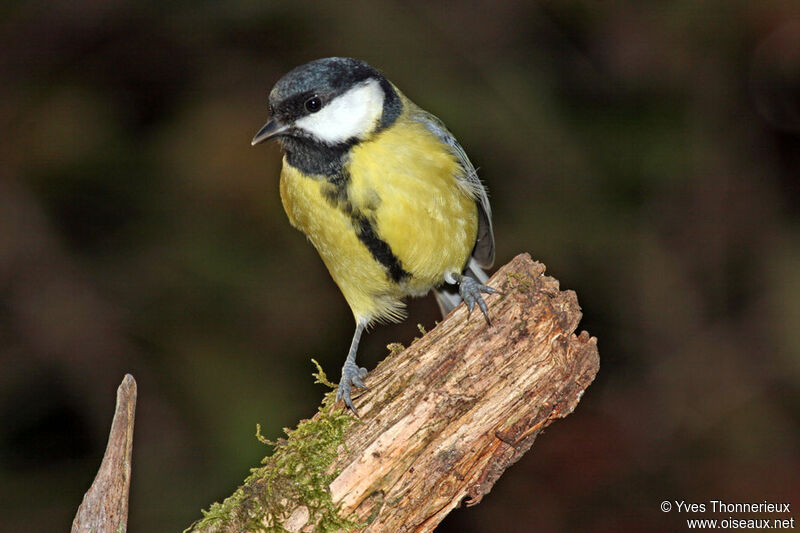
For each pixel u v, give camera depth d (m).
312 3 11.48
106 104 11.34
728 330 11.89
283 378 10.88
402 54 11.41
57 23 11.38
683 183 11.84
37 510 10.36
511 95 11.30
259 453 10.20
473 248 7.86
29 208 11.02
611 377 11.87
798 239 11.98
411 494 5.25
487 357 5.37
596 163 11.47
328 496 5.17
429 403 5.30
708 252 11.97
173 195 11.28
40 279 10.84
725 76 11.77
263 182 11.04
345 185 6.80
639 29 11.72
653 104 11.70
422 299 11.72
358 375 6.08
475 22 11.65
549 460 11.38
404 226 6.83
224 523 5.21
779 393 11.52
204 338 10.92
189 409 10.55
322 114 6.80
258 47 11.78
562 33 11.88
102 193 11.30
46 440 10.87
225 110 11.26
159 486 10.16
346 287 7.62
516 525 10.93
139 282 11.02
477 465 5.39
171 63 11.62
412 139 6.89
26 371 10.72
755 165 12.09
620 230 11.56
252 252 11.22
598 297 11.63
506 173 11.45
